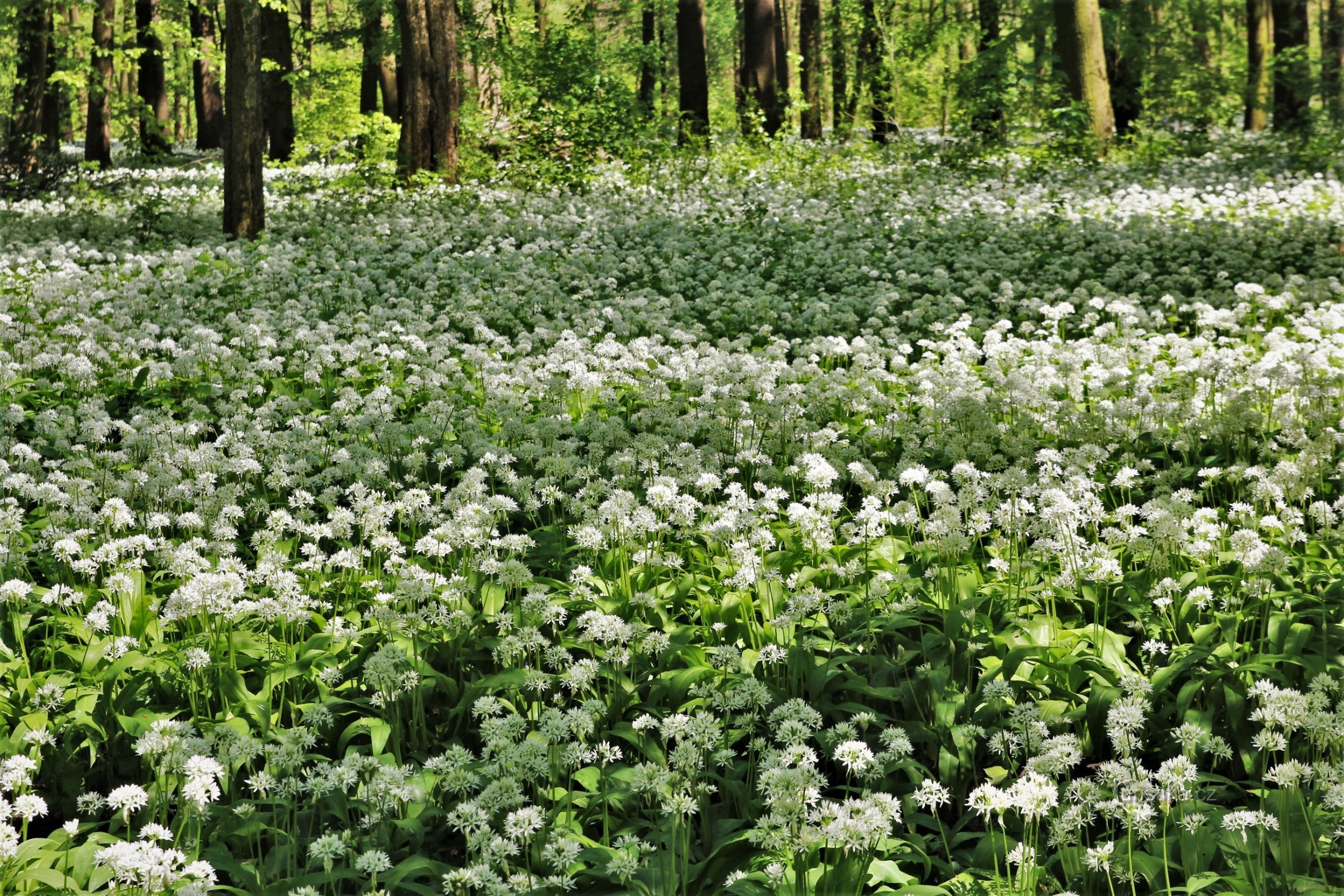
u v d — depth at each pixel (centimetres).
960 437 735
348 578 605
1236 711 438
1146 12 2928
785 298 1316
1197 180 2008
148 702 486
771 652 478
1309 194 1716
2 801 367
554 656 480
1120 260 1373
